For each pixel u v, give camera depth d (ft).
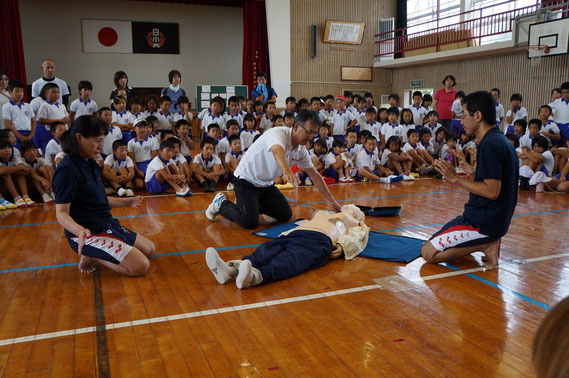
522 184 20.02
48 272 9.55
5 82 19.51
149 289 8.59
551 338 1.27
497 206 9.00
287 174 10.50
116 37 48.14
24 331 6.92
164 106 23.77
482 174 8.77
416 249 10.88
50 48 46.19
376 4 49.47
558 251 10.77
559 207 15.99
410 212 15.25
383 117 28.04
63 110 20.47
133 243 9.96
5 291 8.52
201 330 6.95
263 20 48.91
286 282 8.94
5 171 16.24
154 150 21.30
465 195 18.54
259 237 12.20
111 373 5.78
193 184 22.16
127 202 9.89
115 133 21.15
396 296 8.20
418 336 6.72
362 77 49.78
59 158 18.30
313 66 47.91
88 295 8.32
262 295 8.28
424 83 46.57
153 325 7.11
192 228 13.19
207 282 8.95
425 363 5.98
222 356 6.19
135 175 20.57
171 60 50.39
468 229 9.29
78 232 8.08
